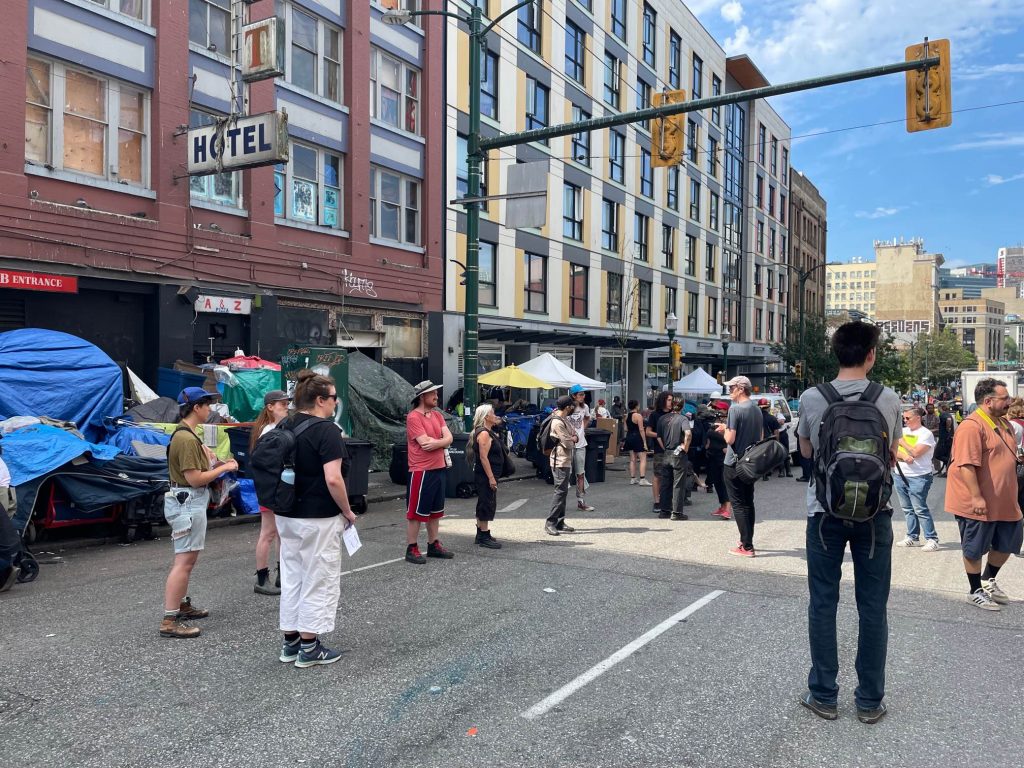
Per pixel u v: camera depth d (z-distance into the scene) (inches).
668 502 421.4
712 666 187.8
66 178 474.0
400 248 758.5
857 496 144.0
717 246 1610.5
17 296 462.6
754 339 1809.8
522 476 626.5
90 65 485.1
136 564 294.8
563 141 1039.0
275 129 479.5
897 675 184.9
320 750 141.9
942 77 370.0
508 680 177.2
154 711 158.2
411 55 767.7
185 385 494.9
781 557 315.3
